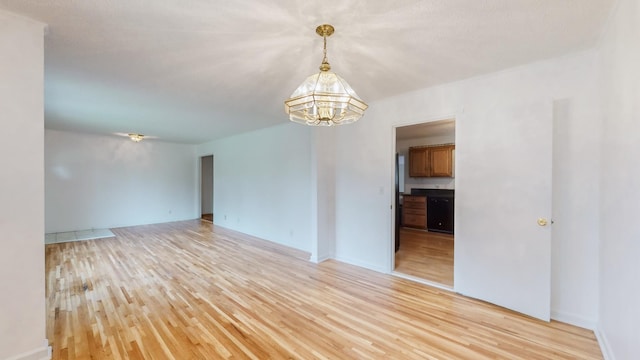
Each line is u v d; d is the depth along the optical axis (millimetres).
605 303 1987
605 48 1962
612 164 1847
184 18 1707
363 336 2154
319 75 1892
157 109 3914
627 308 1554
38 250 1784
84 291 2975
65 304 2672
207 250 4660
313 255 4066
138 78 2709
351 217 3965
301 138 4734
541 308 2379
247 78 2723
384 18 1719
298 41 2010
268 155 5426
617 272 1735
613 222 1822
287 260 4121
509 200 2561
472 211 2811
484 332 2205
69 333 2178
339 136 4109
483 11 1652
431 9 1627
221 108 3861
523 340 2096
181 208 7746
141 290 3008
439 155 6312
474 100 2789
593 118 2213
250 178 5887
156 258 4184
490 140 2680
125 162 6754
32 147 1770
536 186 2402
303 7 1599
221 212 6875
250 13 1659
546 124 2344
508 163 2566
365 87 3084
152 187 7199
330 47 2107
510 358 1887
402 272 3557
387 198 3562
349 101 1838
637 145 1425
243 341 2088
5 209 1678
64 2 1551
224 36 1933
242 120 4680
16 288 1708
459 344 2049
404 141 7062
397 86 3055
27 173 1751
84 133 6105
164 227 6688
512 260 2545
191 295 2887
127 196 6789
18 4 1571
